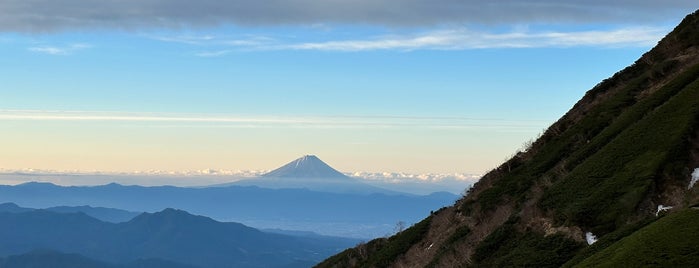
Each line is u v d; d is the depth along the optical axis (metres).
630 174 56.66
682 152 56.19
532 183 72.50
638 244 41.44
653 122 62.91
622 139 63.84
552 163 74.62
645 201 52.84
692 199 48.75
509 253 57.41
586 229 53.66
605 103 80.19
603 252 43.88
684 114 60.53
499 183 78.56
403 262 79.81
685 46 82.62
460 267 61.69
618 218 52.44
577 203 57.09
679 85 69.69
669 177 54.25
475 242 65.69
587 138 75.06
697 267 37.34
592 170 61.53
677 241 40.00
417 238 84.25
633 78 84.75
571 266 47.81
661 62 82.50
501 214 68.19
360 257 96.19
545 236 56.25
